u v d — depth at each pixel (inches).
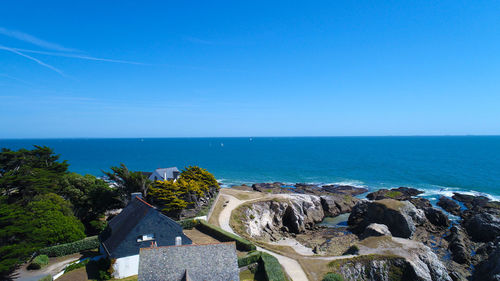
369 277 1578.5
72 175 2445.9
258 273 1459.2
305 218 2827.3
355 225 2751.0
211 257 1111.6
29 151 2578.7
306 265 1562.5
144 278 1010.1
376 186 4311.0
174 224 1487.5
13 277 1306.6
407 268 1616.6
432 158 7613.2
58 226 1621.6
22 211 1459.2
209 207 2471.7
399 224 2417.6
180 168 6314.0
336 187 4207.7
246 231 2229.3
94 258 1491.1
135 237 1382.9
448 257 2027.6
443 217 2625.5
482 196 3464.6
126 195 2330.2
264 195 3041.3
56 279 1275.8
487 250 1996.8
